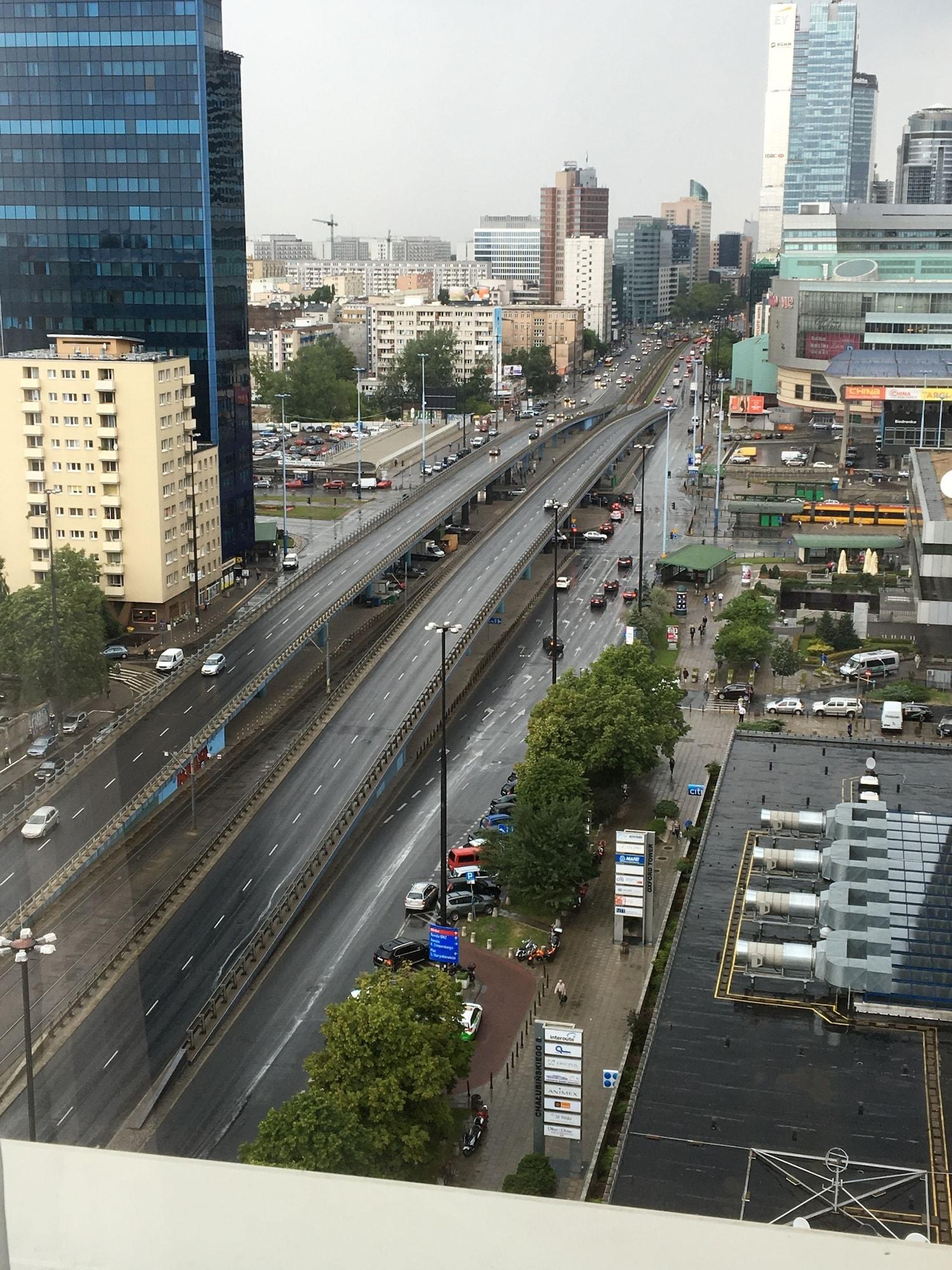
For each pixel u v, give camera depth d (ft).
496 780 407.64
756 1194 159.53
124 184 578.66
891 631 559.38
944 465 551.59
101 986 213.05
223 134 592.19
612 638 564.30
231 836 349.61
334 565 599.57
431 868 347.56
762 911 234.38
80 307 593.01
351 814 359.25
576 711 384.27
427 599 558.56
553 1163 222.89
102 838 201.77
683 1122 175.22
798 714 473.26
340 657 534.37
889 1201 158.20
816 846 262.47
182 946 296.30
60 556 409.69
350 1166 198.90
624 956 304.30
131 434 525.34
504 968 300.20
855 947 215.10
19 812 171.12
